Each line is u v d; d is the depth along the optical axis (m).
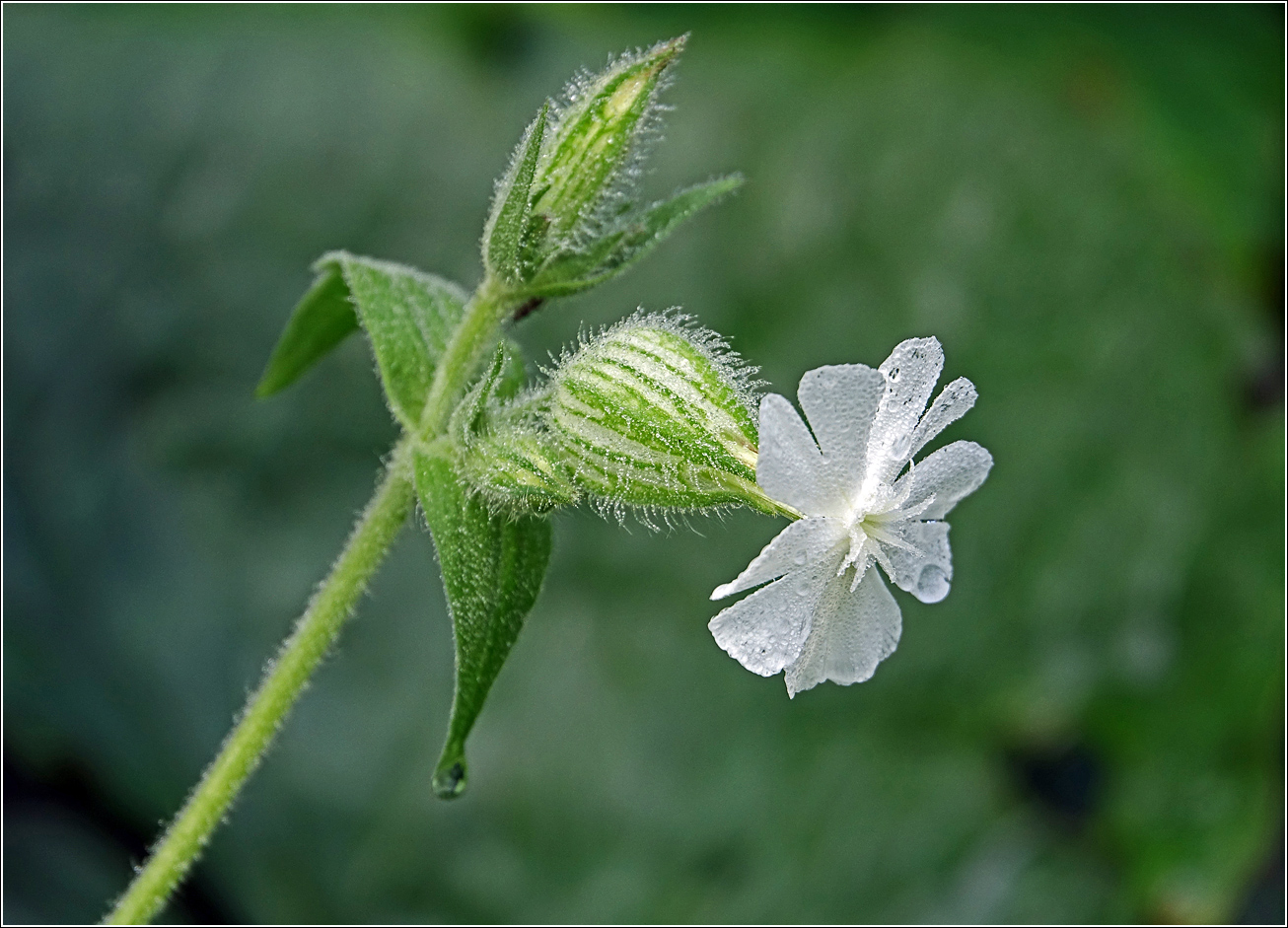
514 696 0.40
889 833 0.41
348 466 0.40
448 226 0.40
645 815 0.39
